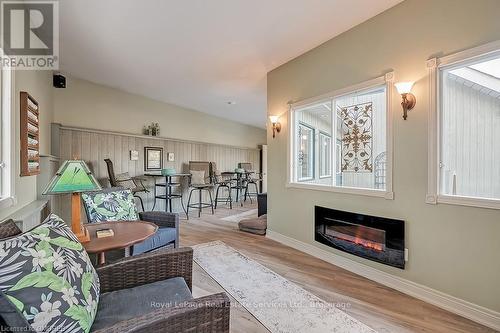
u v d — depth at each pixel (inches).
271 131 160.6
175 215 110.1
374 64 103.1
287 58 142.9
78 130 173.9
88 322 39.9
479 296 75.7
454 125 84.4
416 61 90.1
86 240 67.5
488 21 73.7
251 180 313.0
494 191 77.6
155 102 229.1
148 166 219.5
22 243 38.2
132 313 47.1
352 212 112.5
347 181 119.7
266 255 129.5
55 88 164.4
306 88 135.5
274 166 158.9
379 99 107.3
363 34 107.0
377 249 102.2
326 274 107.8
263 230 165.9
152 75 168.9
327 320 75.3
